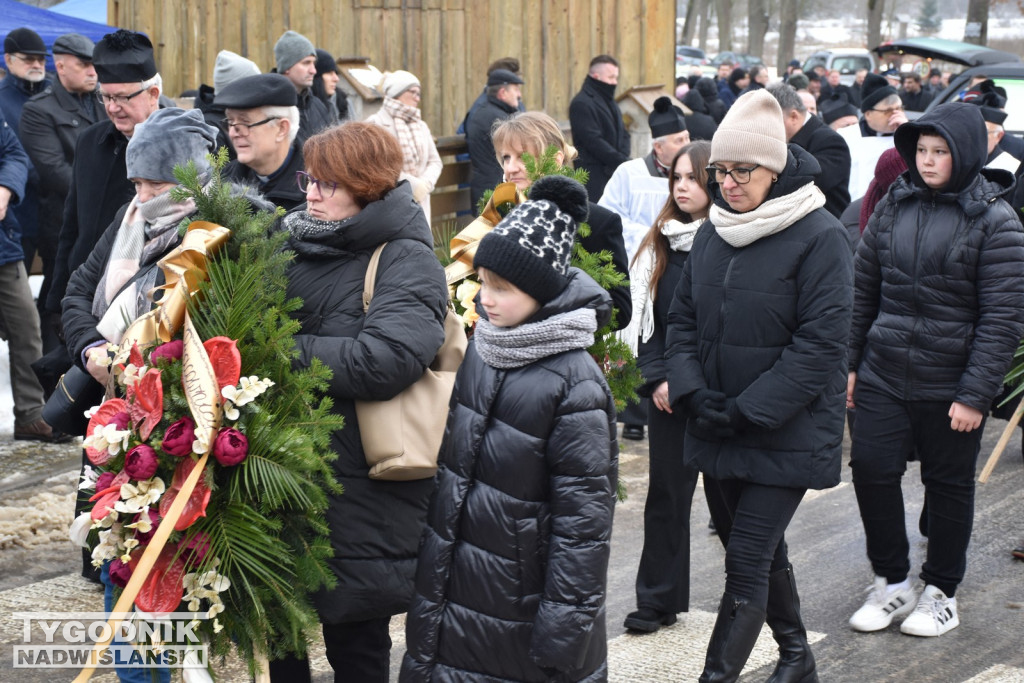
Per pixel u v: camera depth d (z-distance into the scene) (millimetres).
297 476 2844
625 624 4367
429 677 2891
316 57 8031
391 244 3162
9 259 6445
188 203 3451
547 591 2721
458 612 2850
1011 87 10898
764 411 3561
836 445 3656
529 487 2777
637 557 5195
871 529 4543
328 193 3094
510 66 8977
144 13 10500
